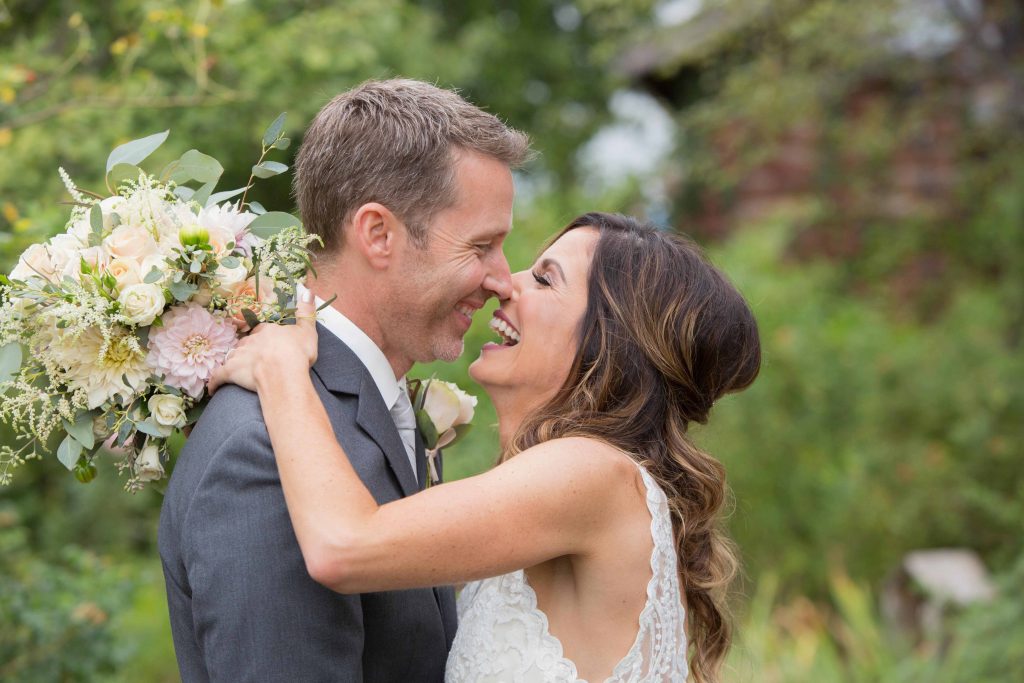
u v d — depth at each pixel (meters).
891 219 14.10
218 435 2.63
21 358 2.68
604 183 15.43
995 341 10.70
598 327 3.14
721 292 3.23
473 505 2.63
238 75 7.89
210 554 2.54
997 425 9.45
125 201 2.74
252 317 2.79
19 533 5.54
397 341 2.96
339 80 8.41
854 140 13.41
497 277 2.98
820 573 8.77
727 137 14.20
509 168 2.96
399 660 2.85
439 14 15.73
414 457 3.17
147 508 9.28
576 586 2.91
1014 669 6.24
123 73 5.81
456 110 2.89
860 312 11.49
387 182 2.82
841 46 11.77
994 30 11.91
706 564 3.28
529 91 17.06
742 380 3.32
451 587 3.26
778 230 12.29
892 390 9.94
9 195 5.94
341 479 2.53
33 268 2.73
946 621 7.41
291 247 2.78
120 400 2.74
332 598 2.57
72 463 2.69
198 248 2.67
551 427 3.06
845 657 7.82
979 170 12.77
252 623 2.50
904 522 8.91
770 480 9.08
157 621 7.98
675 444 3.16
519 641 2.89
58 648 5.09
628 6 12.55
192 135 7.91
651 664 2.87
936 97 12.80
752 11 11.91
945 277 13.38
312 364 2.77
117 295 2.66
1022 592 6.62
